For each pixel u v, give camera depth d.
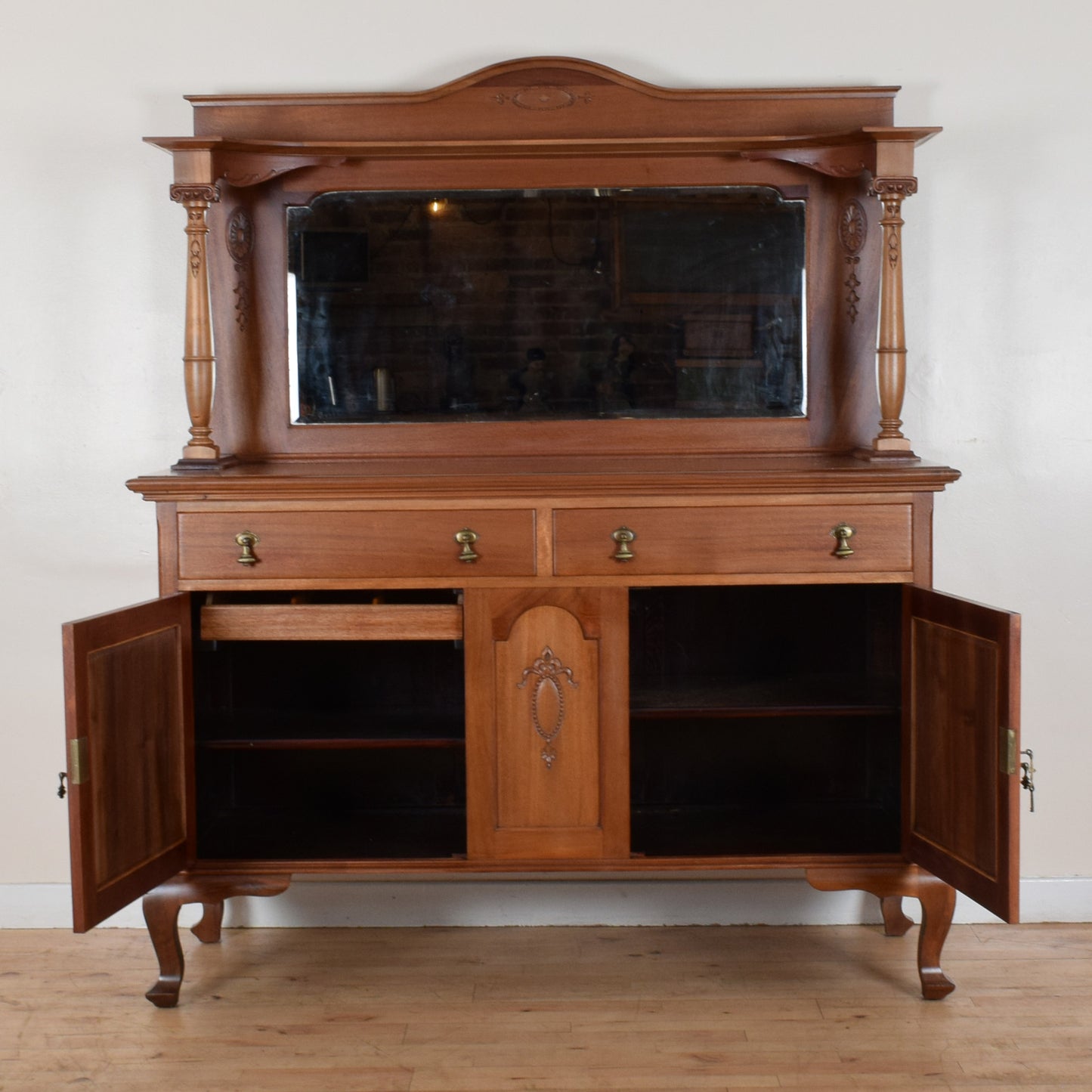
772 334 2.56
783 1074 2.02
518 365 2.57
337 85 2.58
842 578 2.26
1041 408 2.63
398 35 2.57
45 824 2.69
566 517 2.24
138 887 2.12
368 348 2.56
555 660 2.27
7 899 2.68
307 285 2.55
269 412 2.56
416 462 2.53
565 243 2.55
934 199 2.58
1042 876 2.69
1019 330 2.61
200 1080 2.01
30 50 2.57
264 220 2.53
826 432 2.58
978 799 2.05
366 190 2.53
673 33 2.57
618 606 2.26
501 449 2.57
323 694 2.64
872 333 2.56
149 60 2.57
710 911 2.67
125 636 2.08
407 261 2.55
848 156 2.41
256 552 2.25
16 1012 2.27
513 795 2.29
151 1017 2.24
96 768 1.99
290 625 2.28
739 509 2.24
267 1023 2.21
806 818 2.53
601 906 2.67
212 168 2.32
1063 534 2.65
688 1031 2.17
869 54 2.57
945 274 2.60
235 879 2.30
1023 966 2.44
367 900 2.68
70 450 2.65
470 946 2.56
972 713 2.07
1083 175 2.58
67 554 2.67
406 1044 2.13
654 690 2.49
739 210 2.54
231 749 2.55
